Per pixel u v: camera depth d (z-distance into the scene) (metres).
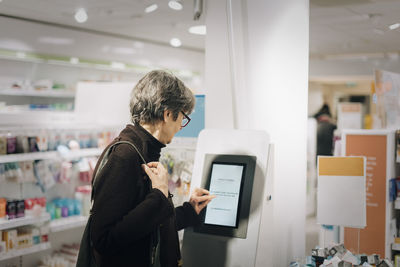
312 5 5.72
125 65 9.64
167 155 3.29
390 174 3.45
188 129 3.20
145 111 1.78
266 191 2.19
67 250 4.71
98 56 9.06
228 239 2.17
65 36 8.42
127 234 1.58
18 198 4.45
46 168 4.48
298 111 2.70
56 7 6.91
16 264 4.38
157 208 1.65
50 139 4.46
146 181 1.75
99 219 1.60
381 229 3.44
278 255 2.71
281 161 2.70
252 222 2.15
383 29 7.23
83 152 4.60
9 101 8.23
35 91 8.00
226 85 2.87
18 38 7.65
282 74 2.68
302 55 2.68
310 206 8.34
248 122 2.78
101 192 1.62
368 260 2.35
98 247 1.61
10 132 4.17
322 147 8.53
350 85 14.51
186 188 3.11
